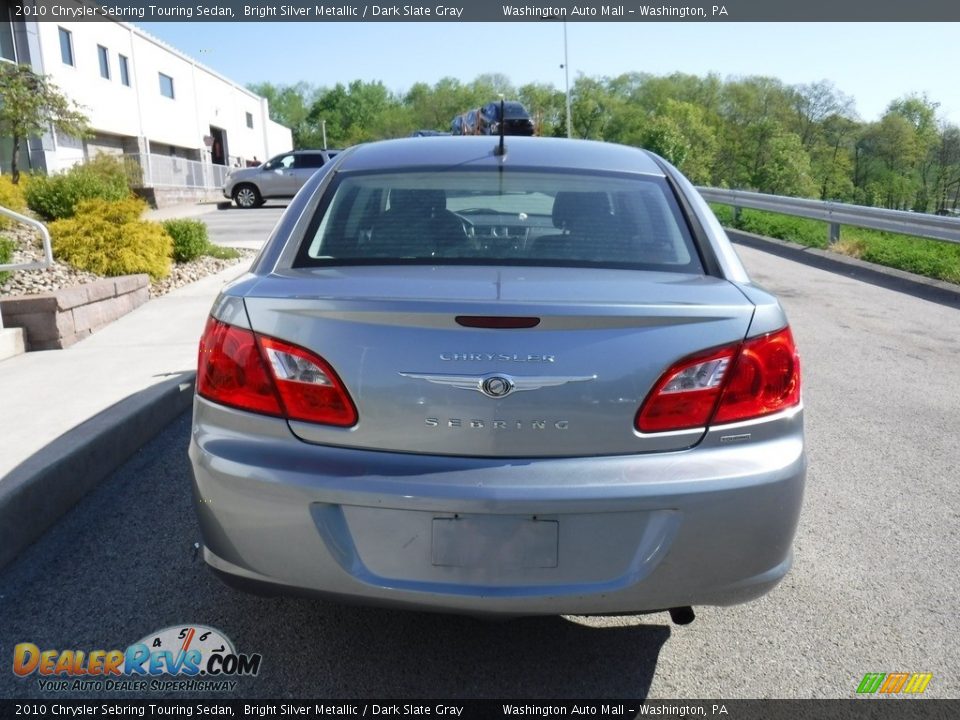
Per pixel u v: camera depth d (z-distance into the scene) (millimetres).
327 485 2078
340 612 2820
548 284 2293
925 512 3664
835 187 82000
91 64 27219
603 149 3387
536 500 2035
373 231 2725
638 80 96000
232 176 25594
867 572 3121
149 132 32406
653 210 2879
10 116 15945
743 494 2123
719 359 2160
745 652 2613
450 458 2092
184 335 6484
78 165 21078
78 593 2910
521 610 2094
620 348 2105
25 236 9242
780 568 2258
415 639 2666
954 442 4590
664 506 2084
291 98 117562
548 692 2410
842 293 9375
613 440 2105
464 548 2072
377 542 2102
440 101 98000
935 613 2842
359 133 105688
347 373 2111
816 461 4289
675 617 2436
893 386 5695
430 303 2094
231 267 10727
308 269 2529
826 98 83688
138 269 8516
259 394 2180
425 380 2082
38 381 4984
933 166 80625
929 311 8383
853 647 2643
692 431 2145
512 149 3283
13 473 3346
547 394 2076
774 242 14648
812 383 5762
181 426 4727
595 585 2096
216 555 2264
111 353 5805
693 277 2531
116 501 3689
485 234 2719
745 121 88625
